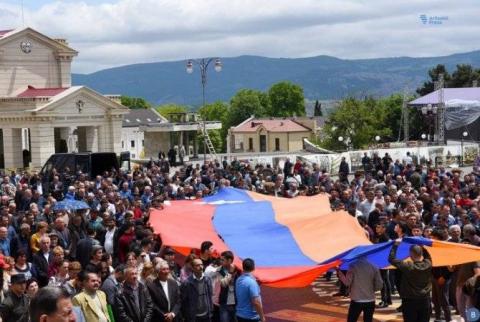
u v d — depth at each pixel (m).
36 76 63.94
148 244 14.94
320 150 90.00
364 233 17.09
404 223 17.66
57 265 13.64
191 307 12.77
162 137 82.25
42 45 64.12
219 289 13.42
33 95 59.69
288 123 131.12
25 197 25.41
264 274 14.60
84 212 19.80
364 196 23.25
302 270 14.16
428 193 23.70
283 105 163.75
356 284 13.77
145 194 25.98
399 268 13.12
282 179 31.33
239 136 134.12
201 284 12.88
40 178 35.59
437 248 13.47
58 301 4.23
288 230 16.98
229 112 167.62
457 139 78.94
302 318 16.28
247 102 164.75
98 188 28.42
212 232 17.23
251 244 16.33
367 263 13.80
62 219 17.80
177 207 19.80
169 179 31.36
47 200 23.83
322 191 27.33
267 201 19.67
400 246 14.14
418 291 13.03
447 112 71.88
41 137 55.41
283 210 19.00
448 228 16.44
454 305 15.62
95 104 58.53
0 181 35.19
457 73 112.38
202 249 14.39
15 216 20.61
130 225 16.31
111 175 34.66
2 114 57.00
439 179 30.44
